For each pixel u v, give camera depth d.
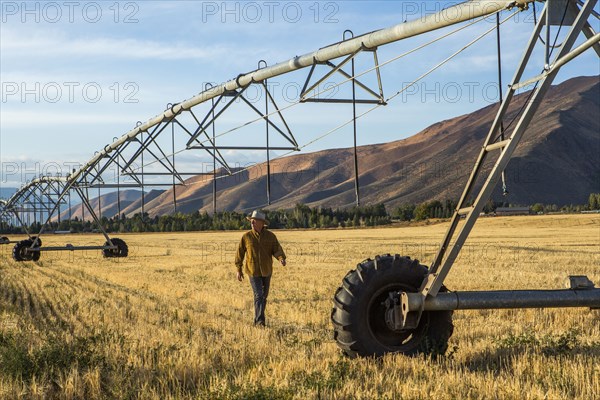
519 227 103.69
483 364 9.27
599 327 12.43
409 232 99.19
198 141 21.92
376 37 13.47
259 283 13.89
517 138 8.29
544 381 7.91
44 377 8.76
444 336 9.77
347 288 9.74
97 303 18.11
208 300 18.73
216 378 8.30
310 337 11.92
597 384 7.57
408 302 9.11
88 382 8.52
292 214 150.25
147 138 28.05
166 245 70.44
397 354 9.54
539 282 21.98
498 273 25.98
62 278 28.55
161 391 8.11
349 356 9.81
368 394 7.51
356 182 14.98
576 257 36.59
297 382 8.14
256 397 7.38
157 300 18.75
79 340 10.84
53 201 50.66
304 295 19.34
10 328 13.52
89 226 152.62
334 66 15.09
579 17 7.80
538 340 10.81
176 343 11.24
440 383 7.86
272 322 14.41
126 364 9.44
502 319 13.73
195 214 144.75
